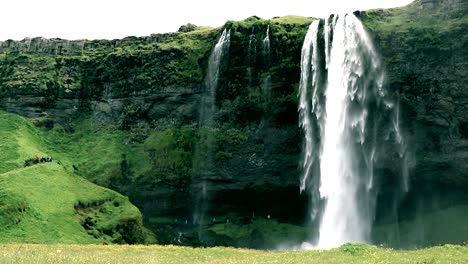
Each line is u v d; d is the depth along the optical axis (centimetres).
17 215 5800
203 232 8200
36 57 11412
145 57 9950
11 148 8550
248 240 7825
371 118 7669
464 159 7169
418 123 7350
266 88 8362
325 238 7869
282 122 8256
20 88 10700
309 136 8112
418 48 7281
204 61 9219
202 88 9056
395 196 7769
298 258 3494
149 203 8612
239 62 8662
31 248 3803
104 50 11094
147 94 9669
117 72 10212
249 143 8362
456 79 7069
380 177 7719
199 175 8506
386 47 7519
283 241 7738
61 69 10969
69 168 8912
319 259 3391
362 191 7812
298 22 8806
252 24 8731
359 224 7806
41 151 9206
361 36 7794
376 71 7594
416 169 7450
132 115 9781
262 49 8500
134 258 3209
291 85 8281
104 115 10231
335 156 7938
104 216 6894
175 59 9669
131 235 6781
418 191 7638
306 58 8250
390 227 7738
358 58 7794
